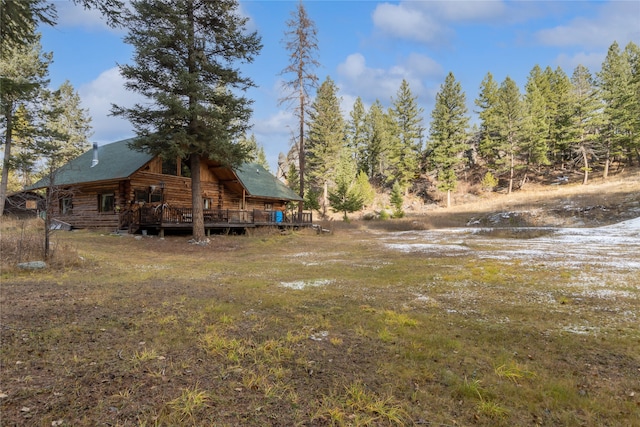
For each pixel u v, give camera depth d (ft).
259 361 11.92
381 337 14.48
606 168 145.89
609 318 17.44
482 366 11.83
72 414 8.50
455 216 128.47
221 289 24.03
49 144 84.64
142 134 52.34
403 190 179.63
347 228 108.37
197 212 56.54
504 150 163.43
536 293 23.12
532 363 12.16
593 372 11.49
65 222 71.77
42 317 16.57
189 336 14.28
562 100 159.22
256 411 8.84
